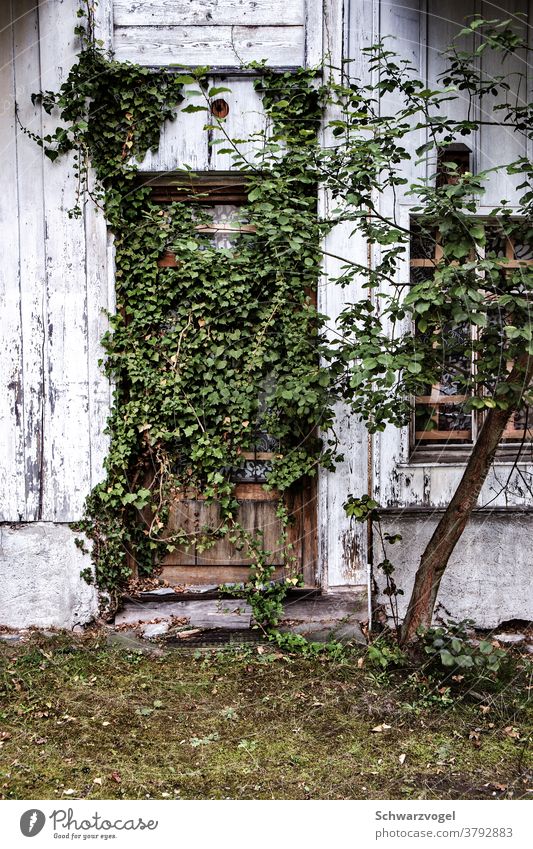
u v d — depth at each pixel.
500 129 4.78
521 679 4.14
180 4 4.61
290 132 4.55
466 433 4.95
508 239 4.70
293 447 4.71
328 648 4.44
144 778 3.25
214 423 4.73
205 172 4.66
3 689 3.98
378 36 4.61
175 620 4.75
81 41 4.57
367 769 3.33
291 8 4.62
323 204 4.59
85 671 4.20
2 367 4.68
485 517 4.79
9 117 4.60
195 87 4.58
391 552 4.75
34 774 3.26
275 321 4.66
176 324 4.71
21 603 4.71
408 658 4.19
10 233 4.64
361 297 4.66
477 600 4.80
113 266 4.65
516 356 3.68
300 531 4.88
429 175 4.71
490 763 3.39
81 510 4.70
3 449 4.70
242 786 3.20
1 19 4.54
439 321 3.48
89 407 4.68
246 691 3.99
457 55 3.73
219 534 4.87
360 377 3.44
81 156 4.60
